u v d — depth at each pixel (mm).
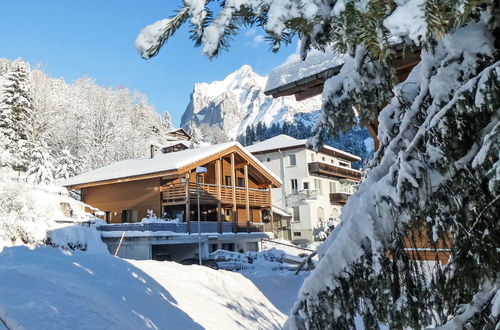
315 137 3346
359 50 2908
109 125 42500
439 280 2062
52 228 15836
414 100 2348
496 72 1708
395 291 2090
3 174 18609
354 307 2205
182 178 21828
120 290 6719
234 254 19344
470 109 1799
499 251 1786
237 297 9953
